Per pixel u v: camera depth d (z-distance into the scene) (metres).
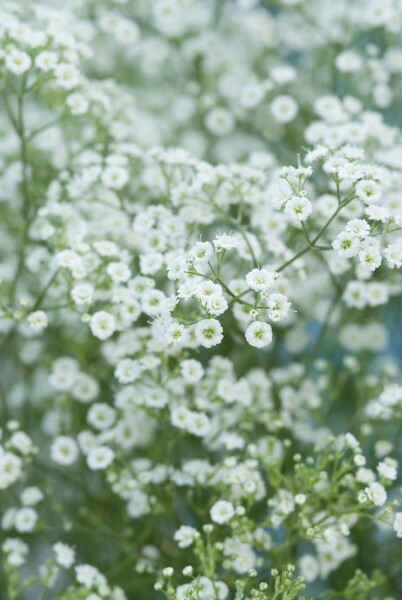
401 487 0.45
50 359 0.51
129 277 0.45
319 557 0.46
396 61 0.54
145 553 0.47
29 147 0.51
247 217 0.49
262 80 0.57
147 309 0.44
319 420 0.49
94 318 0.44
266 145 0.55
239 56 0.58
